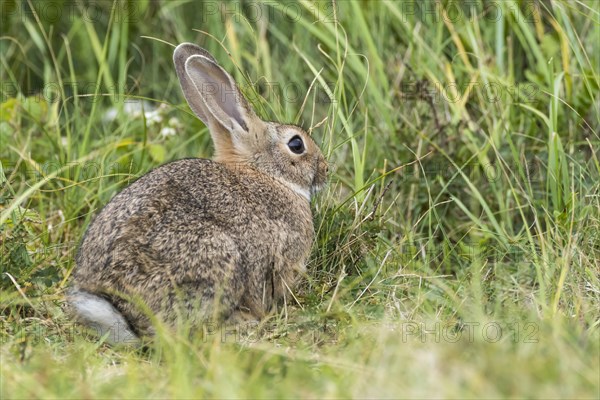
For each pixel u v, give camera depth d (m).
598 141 11.80
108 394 7.37
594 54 12.52
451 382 7.19
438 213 11.72
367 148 12.26
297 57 13.74
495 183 11.64
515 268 10.57
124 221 9.02
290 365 7.82
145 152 12.11
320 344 8.79
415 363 7.55
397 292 9.95
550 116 11.13
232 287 9.16
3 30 14.91
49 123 12.66
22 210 10.80
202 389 7.29
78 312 8.92
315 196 11.03
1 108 12.41
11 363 7.99
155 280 8.79
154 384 7.59
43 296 9.70
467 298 9.57
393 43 13.51
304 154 10.59
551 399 6.97
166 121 13.16
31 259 10.23
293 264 10.01
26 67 14.81
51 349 8.62
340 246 10.72
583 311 9.16
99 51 13.54
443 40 13.47
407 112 12.45
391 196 11.79
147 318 8.77
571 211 10.61
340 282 10.12
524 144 11.99
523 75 13.34
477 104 12.52
